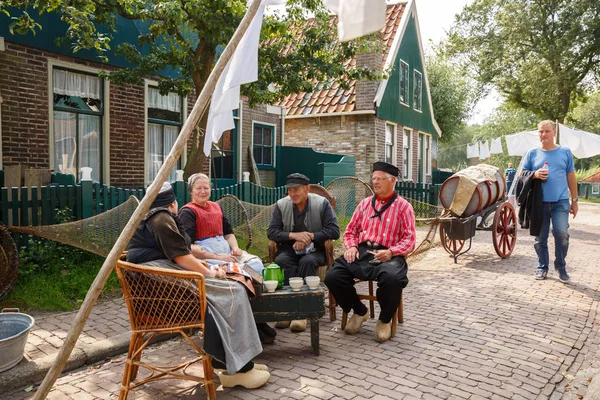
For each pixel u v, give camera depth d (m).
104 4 6.90
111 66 8.79
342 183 8.17
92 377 3.55
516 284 6.27
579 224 13.66
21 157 7.54
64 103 8.21
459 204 7.39
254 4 2.88
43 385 2.52
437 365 3.70
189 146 10.44
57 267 5.66
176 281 3.05
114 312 4.86
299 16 8.68
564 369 3.68
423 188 13.87
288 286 4.08
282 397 3.17
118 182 9.04
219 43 6.95
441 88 26.73
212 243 4.26
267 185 13.77
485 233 11.54
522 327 4.59
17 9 7.32
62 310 4.90
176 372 3.62
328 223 4.82
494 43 26.16
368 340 4.27
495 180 7.71
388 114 16.02
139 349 3.06
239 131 12.26
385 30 17.30
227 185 12.05
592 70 25.81
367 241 4.53
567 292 5.87
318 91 16.22
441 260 8.04
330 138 15.78
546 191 6.29
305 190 4.76
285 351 4.02
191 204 4.35
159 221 3.17
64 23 7.94
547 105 27.52
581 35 23.83
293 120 16.39
